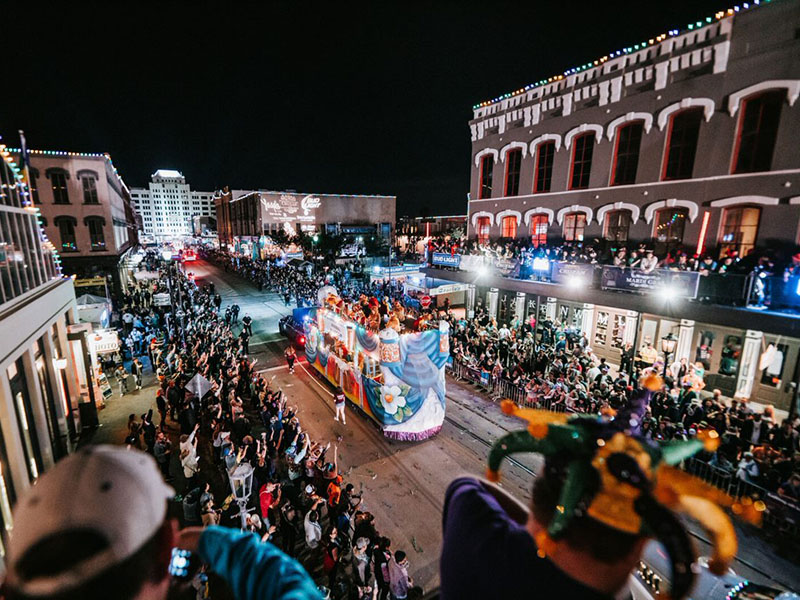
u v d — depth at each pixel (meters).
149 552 0.81
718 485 11.27
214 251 80.38
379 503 11.85
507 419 16.42
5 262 9.80
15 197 10.82
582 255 19.33
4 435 8.75
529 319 22.27
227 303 37.97
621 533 0.90
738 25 14.85
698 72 15.99
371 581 8.39
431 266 27.02
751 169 15.09
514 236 23.91
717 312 14.24
